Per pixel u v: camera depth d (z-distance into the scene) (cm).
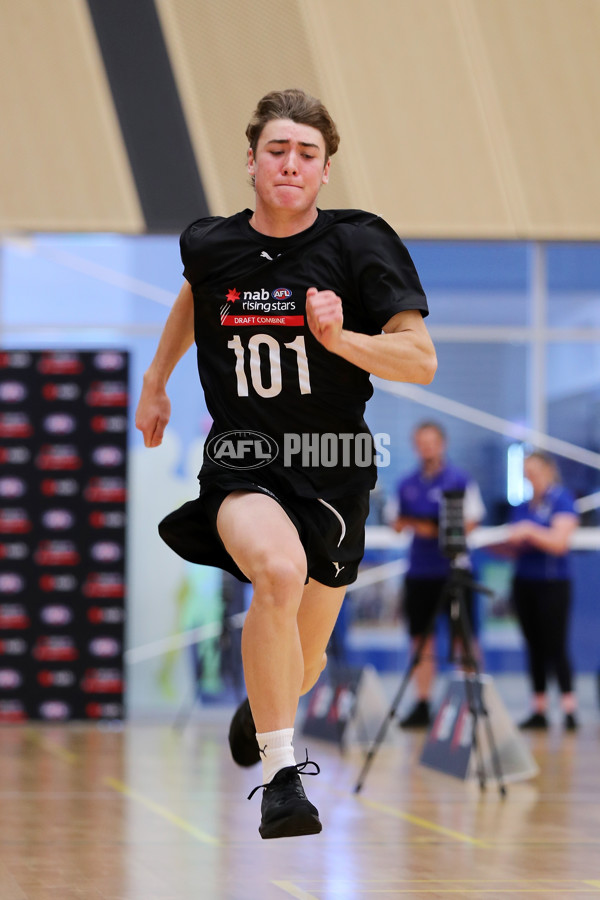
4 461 2891
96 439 2894
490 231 2620
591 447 3247
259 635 845
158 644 3108
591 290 3253
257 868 1151
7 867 1144
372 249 913
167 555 3120
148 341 3158
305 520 928
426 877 1109
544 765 2103
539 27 2575
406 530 2944
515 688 3188
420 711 2788
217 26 2553
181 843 1296
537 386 3247
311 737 2525
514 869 1155
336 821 1464
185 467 3131
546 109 2602
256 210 950
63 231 2616
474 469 3231
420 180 2603
